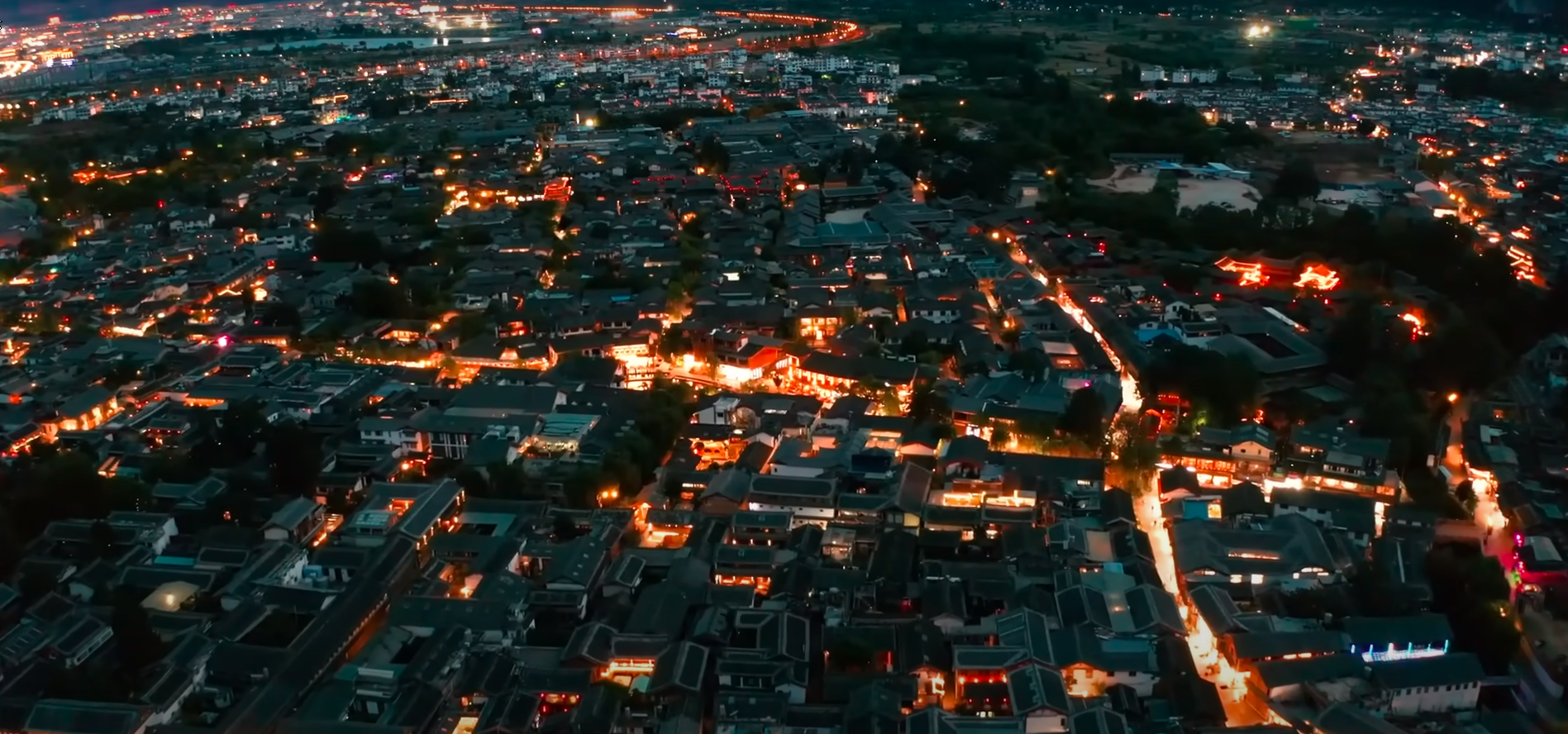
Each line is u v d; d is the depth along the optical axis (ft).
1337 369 647.56
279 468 510.99
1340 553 437.58
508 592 420.77
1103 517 465.06
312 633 394.93
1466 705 368.68
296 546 460.55
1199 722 348.38
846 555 451.94
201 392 611.06
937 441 537.65
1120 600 406.41
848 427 561.02
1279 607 406.00
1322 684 364.38
